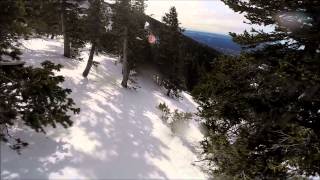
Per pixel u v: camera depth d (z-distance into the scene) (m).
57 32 32.97
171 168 15.66
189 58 49.72
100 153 14.88
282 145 11.09
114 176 13.16
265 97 12.48
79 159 13.62
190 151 19.22
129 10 29.81
